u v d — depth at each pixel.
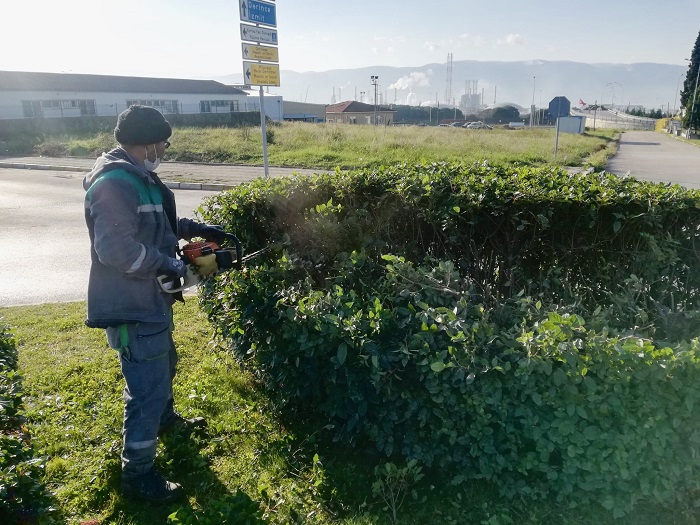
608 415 2.60
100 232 2.56
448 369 2.76
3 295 6.74
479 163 4.90
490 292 3.89
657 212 3.69
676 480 2.57
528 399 2.70
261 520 2.20
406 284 3.54
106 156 2.76
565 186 3.94
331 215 4.26
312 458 3.25
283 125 35.03
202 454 3.29
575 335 2.90
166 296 2.97
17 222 11.05
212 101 55.22
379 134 28.22
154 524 2.80
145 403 2.90
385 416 2.98
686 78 70.19
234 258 4.25
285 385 3.39
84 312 5.91
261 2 10.03
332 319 2.95
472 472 2.86
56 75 47.97
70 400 3.96
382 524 2.76
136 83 52.31
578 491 2.75
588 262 3.96
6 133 32.47
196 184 16.05
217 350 4.65
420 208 4.08
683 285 3.94
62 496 2.93
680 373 2.52
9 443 2.52
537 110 91.31
